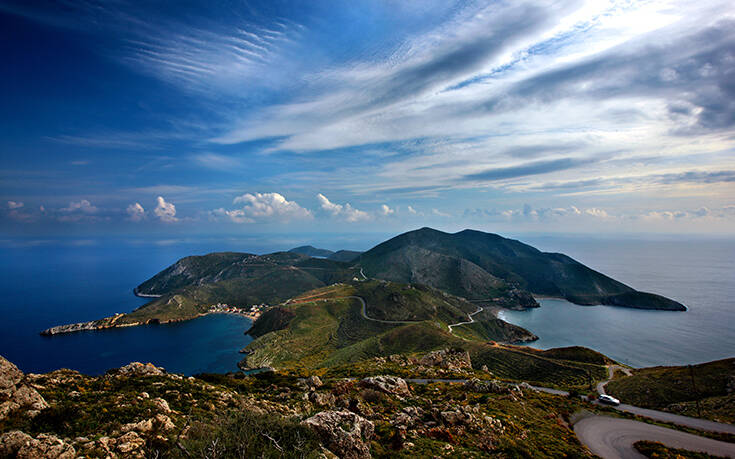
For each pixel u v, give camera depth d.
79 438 18.97
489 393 58.75
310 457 18.91
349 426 24.48
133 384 34.94
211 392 36.19
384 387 49.66
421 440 31.06
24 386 23.19
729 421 55.59
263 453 18.50
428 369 84.81
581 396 71.19
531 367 129.75
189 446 18.88
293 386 50.03
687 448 42.56
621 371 115.12
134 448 19.27
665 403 74.00
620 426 50.09
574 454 36.06
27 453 16.22
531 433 41.06
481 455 30.03
